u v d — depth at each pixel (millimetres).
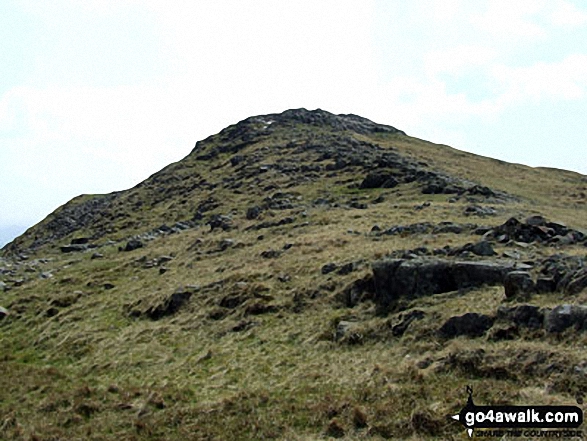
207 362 26938
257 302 32938
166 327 33688
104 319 38781
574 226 53375
